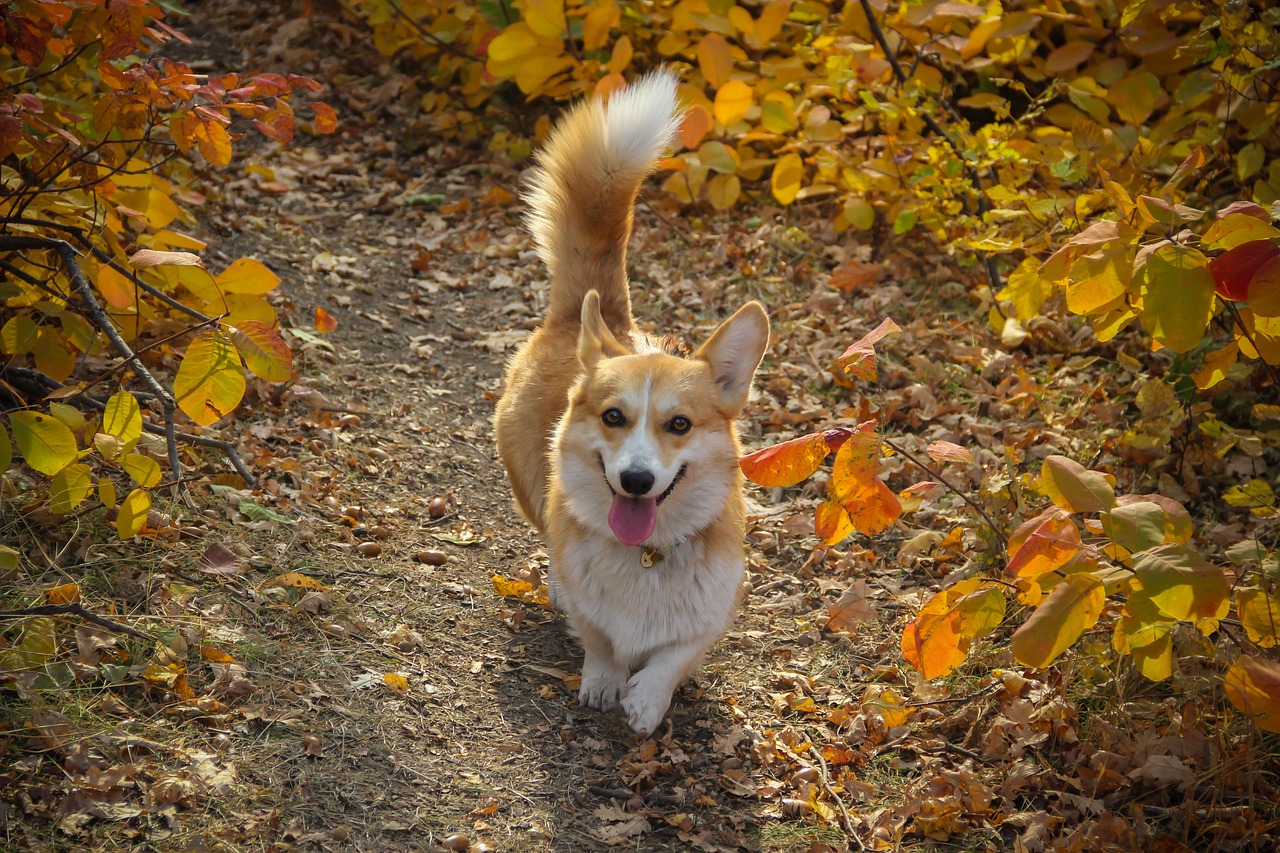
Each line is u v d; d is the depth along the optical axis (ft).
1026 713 11.02
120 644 10.18
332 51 28.27
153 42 26.89
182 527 12.10
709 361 11.34
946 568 13.87
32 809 8.30
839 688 12.02
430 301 20.38
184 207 20.62
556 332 13.80
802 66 21.17
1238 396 15.48
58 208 12.27
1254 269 8.46
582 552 11.21
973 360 17.97
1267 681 8.29
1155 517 8.66
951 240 19.70
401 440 16.01
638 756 10.64
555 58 20.89
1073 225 15.58
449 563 13.53
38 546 11.07
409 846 9.07
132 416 9.93
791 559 14.43
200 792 8.91
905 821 10.03
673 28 21.47
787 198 20.54
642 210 23.24
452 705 11.03
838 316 19.69
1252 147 15.28
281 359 10.03
